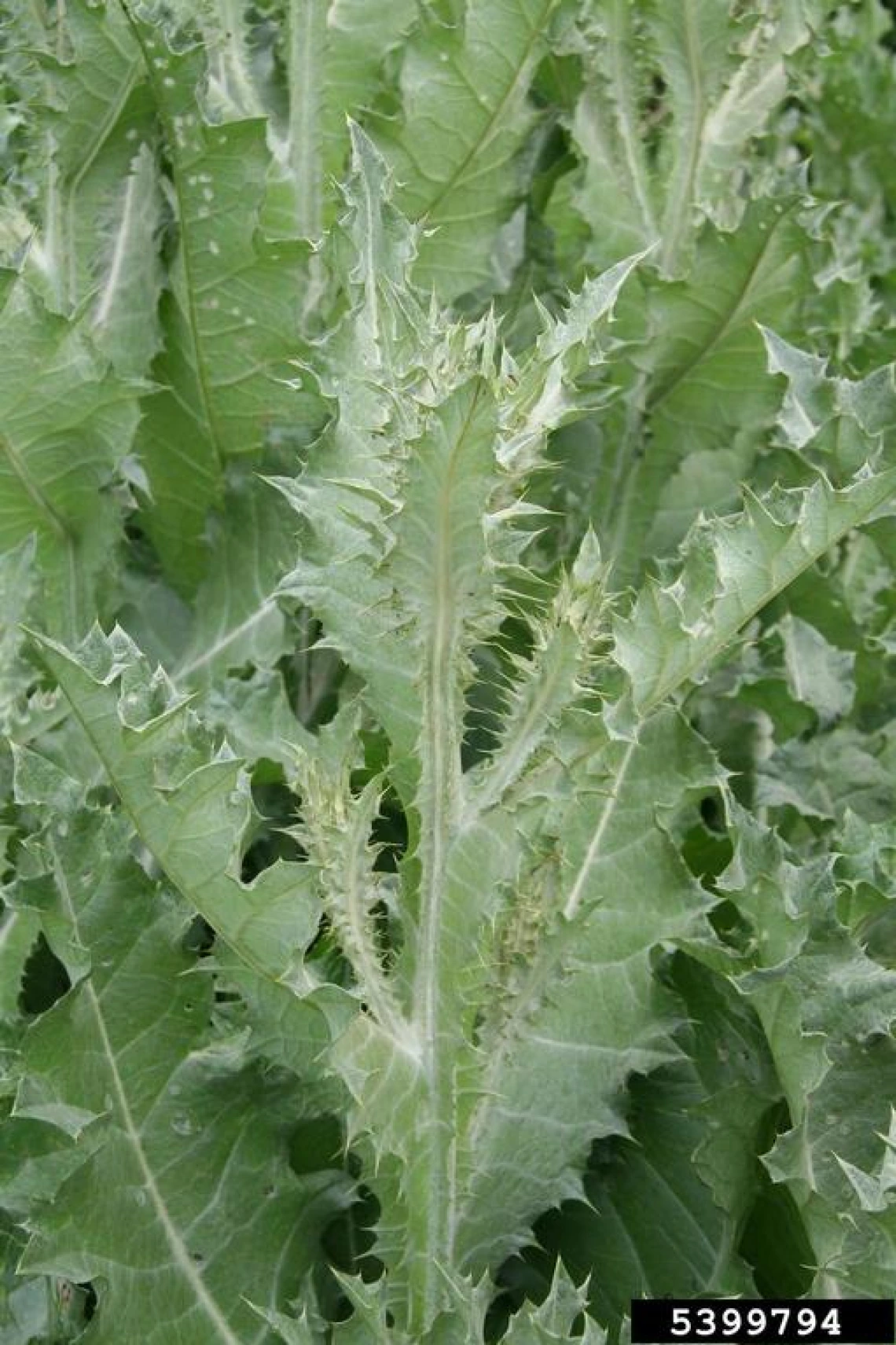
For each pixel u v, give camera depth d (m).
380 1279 1.38
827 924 1.46
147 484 1.75
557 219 1.77
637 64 1.71
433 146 1.68
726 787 1.51
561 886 1.39
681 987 1.54
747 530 1.37
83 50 1.60
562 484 1.75
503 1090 1.47
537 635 1.35
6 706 1.57
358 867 1.35
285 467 1.70
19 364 1.55
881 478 1.36
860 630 1.71
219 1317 1.42
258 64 1.73
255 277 1.64
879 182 2.18
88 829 1.41
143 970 1.42
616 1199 1.53
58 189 1.65
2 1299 1.44
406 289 1.41
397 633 1.32
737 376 1.71
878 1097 1.44
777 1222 1.48
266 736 1.60
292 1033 1.36
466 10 1.63
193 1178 1.43
